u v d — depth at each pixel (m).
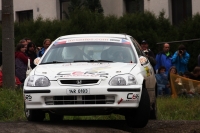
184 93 32.28
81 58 20.97
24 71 30.17
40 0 58.50
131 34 44.84
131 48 21.48
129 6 54.16
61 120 22.08
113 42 21.72
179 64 35.22
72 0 52.53
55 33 47.16
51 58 21.19
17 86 29.06
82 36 22.30
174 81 32.56
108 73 18.81
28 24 48.94
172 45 44.31
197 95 32.00
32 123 19.88
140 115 19.12
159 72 33.69
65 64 20.38
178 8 50.88
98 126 19.39
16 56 30.22
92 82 18.56
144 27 45.44
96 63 20.33
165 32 45.81
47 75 18.98
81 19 46.25
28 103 18.92
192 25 44.62
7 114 24.33
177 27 45.88
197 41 44.06
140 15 45.84
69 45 21.70
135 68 19.64
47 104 18.75
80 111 18.69
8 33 27.98
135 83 18.78
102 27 46.00
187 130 19.78
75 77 18.61
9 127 18.61
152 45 44.53
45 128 18.42
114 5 54.12
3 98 25.55
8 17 27.95
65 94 18.47
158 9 51.41
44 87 18.67
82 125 19.62
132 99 18.56
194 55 44.06
